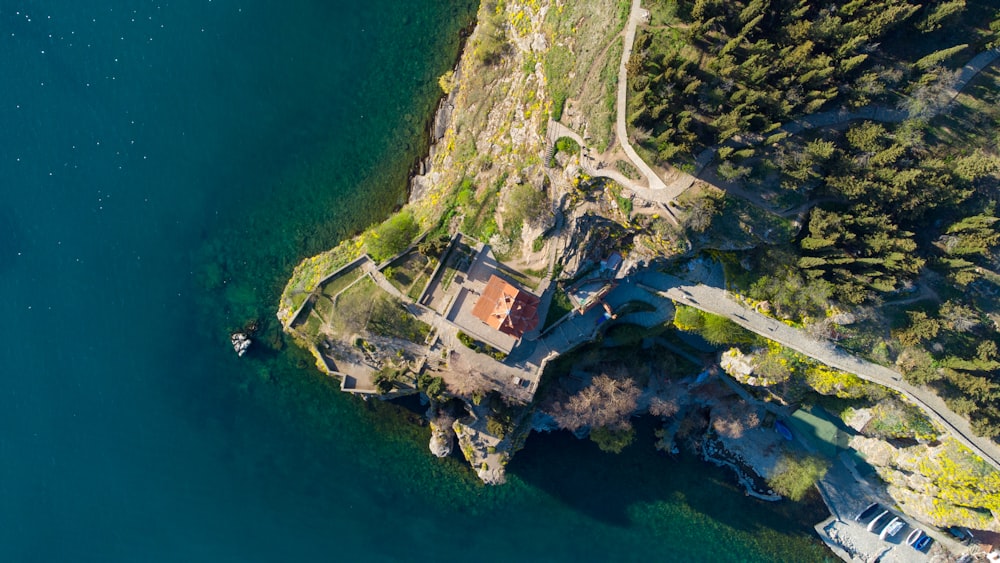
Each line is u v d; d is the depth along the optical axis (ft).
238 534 207.10
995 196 170.40
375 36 200.03
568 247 173.58
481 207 180.45
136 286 201.16
